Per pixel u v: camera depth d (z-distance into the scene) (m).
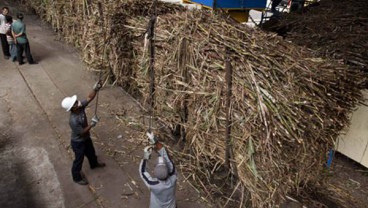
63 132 6.28
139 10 6.93
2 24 9.49
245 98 3.69
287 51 4.38
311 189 5.23
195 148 5.00
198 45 4.36
